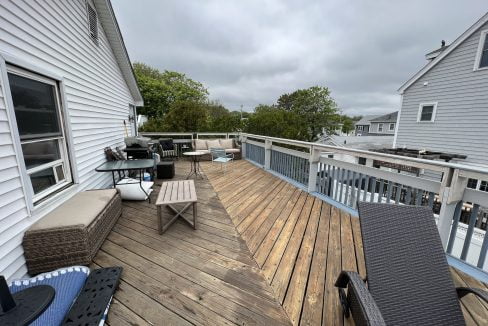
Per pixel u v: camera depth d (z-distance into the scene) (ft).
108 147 15.28
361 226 4.78
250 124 49.80
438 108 26.91
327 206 10.78
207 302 5.01
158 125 36.73
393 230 4.71
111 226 8.23
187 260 6.55
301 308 4.88
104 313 4.42
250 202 11.36
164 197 8.50
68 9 9.93
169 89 49.26
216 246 7.31
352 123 114.32
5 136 5.72
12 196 5.73
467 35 23.18
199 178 16.35
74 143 9.97
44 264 5.94
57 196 7.82
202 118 34.91
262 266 6.31
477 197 5.84
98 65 13.82
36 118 7.61
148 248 7.16
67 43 9.72
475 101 23.65
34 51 7.35
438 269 4.36
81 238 6.07
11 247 5.51
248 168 19.95
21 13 6.72
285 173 16.17
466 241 6.24
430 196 6.87
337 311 4.80
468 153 24.75
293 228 8.57
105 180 13.94
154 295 5.18
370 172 8.90
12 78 6.50
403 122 31.09
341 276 4.38
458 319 3.90
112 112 16.89
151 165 11.76
